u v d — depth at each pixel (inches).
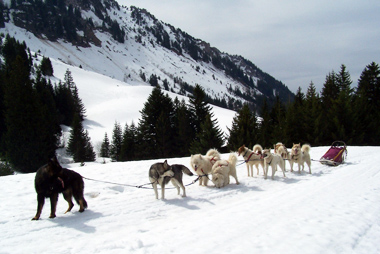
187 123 1603.1
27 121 1280.8
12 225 233.3
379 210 260.2
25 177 432.5
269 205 281.9
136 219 256.2
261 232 207.0
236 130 1524.4
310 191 339.9
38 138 1296.8
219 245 185.3
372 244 187.9
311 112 1593.3
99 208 285.4
